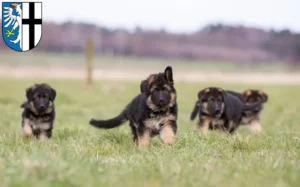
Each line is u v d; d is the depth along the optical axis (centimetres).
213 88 1069
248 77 5991
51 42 8181
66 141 887
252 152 732
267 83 4575
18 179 476
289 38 9944
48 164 527
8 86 2956
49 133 1009
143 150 775
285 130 1134
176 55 8581
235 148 773
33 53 7425
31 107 998
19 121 1399
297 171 568
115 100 2150
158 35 9469
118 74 5388
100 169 575
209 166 599
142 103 878
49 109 1011
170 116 871
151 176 557
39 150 685
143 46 8806
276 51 9538
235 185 518
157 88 862
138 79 4488
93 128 1170
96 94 2433
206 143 780
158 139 948
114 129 1123
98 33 9062
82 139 879
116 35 9131
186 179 535
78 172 527
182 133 869
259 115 1219
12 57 6881
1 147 753
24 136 966
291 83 4888
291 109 1931
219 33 10075
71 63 6738
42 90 1006
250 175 559
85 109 1756
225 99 1074
